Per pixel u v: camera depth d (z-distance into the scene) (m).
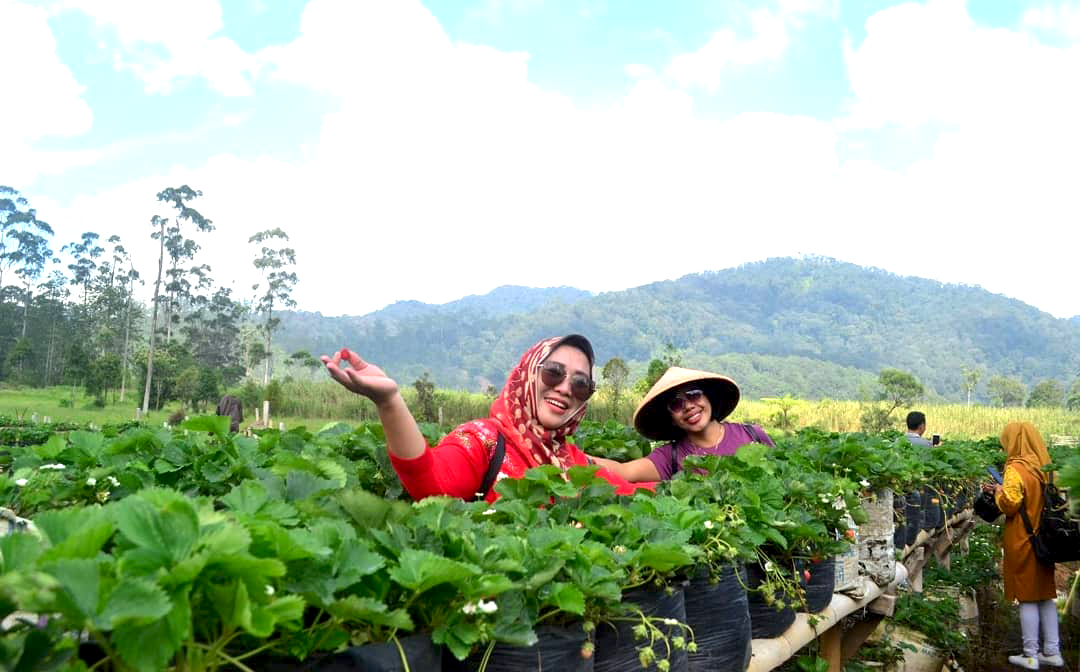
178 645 1.39
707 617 3.14
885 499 5.48
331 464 3.06
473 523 2.45
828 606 4.45
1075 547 7.52
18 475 3.26
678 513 3.10
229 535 1.44
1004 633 8.80
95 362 71.12
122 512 1.48
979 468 10.01
